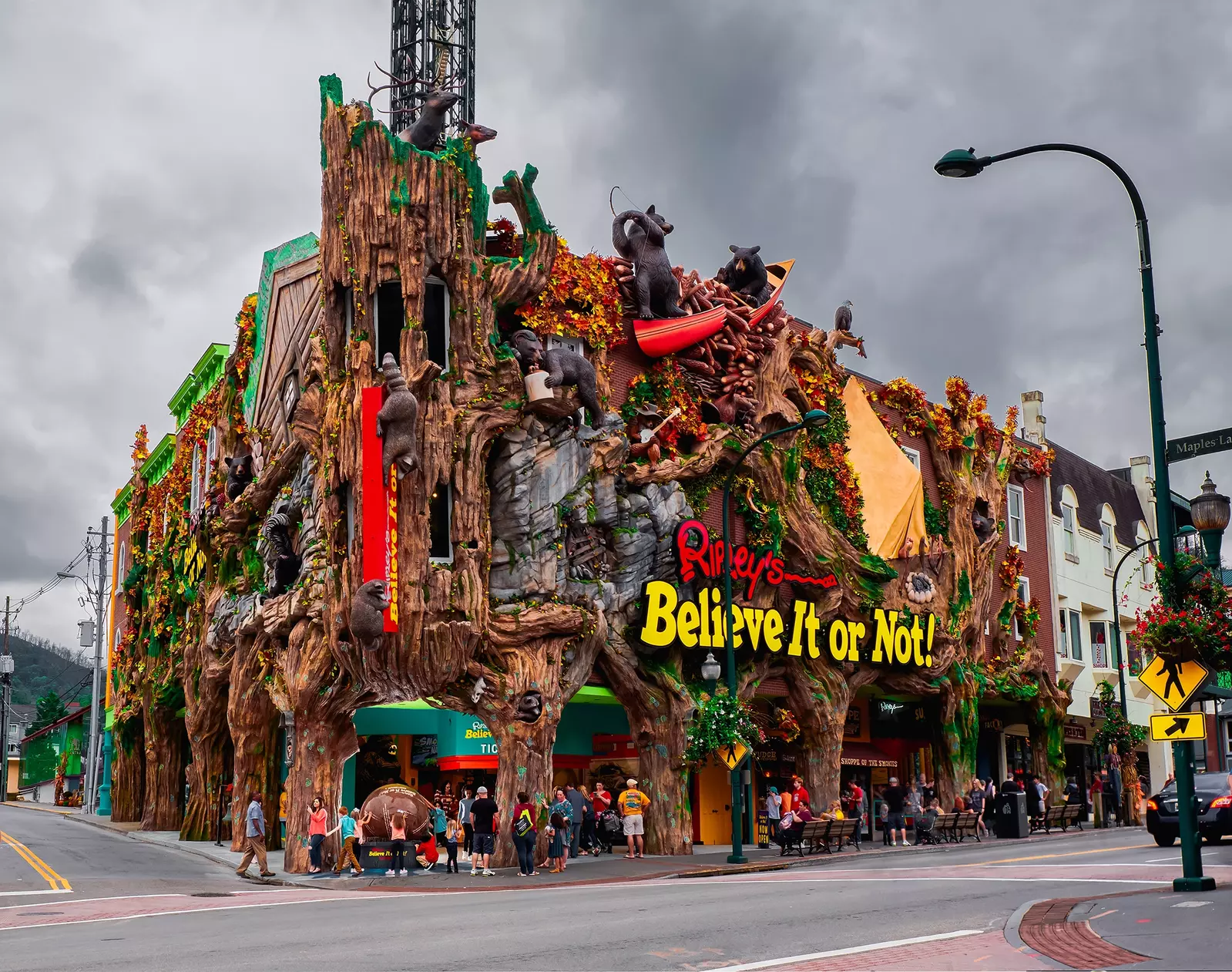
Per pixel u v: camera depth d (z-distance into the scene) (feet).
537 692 96.84
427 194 97.50
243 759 115.44
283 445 113.80
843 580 126.41
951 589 143.54
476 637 94.89
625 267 114.83
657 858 99.66
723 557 111.65
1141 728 143.95
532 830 87.92
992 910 51.16
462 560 95.81
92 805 224.53
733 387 120.67
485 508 98.27
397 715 112.16
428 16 183.11
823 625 124.47
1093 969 35.73
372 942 47.26
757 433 121.49
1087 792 180.55
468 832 99.04
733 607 112.57
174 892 79.77
